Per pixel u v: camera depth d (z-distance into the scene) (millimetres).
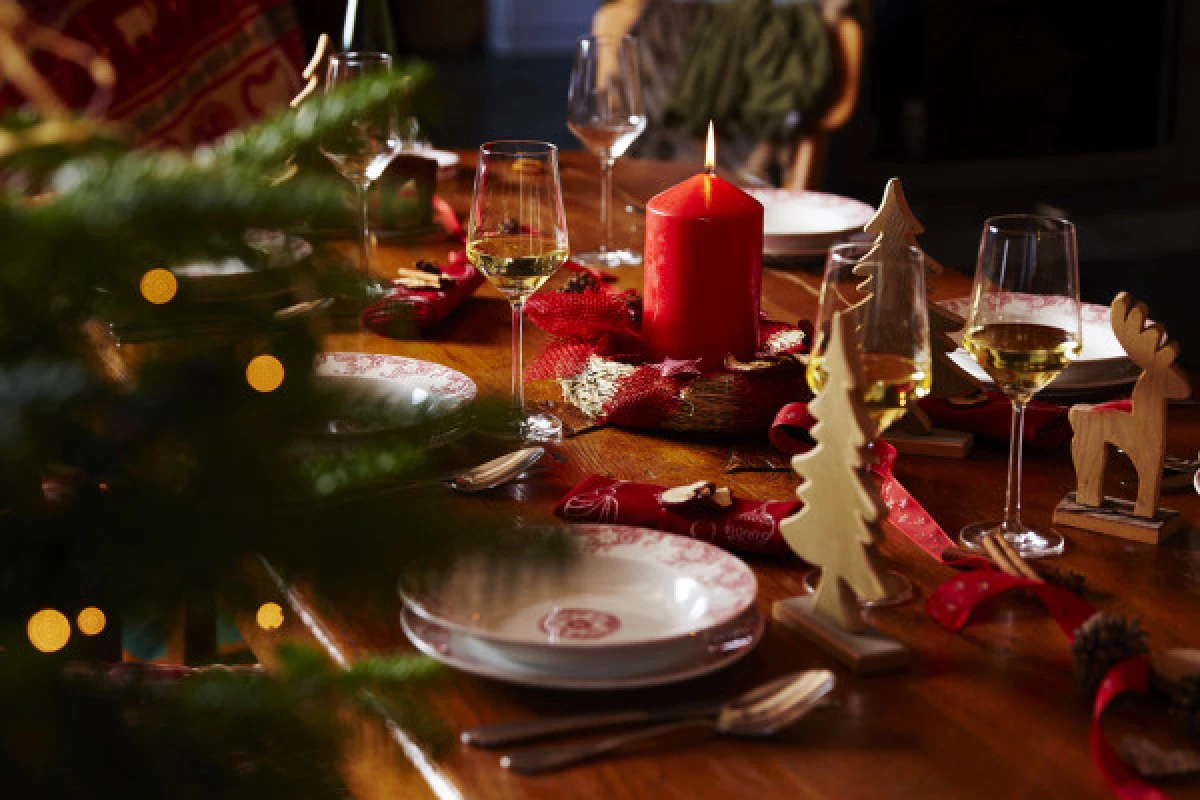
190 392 1217
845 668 1392
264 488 1217
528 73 11266
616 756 1302
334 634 1417
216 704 1226
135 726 1233
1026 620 1453
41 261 1185
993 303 1543
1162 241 6828
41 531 1232
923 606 1470
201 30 3420
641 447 1729
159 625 1276
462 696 1354
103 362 1251
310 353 1267
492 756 1299
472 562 1353
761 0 3783
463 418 1282
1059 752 1312
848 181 6828
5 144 1161
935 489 1656
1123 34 6895
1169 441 1734
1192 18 6902
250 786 1237
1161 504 1624
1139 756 1294
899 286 1426
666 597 1433
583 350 1785
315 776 1255
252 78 3520
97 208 1173
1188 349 5660
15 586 1253
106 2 3199
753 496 1629
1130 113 7031
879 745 1314
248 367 1233
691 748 1310
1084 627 1370
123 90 3232
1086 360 1813
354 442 1264
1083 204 6883
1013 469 1560
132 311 1250
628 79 2266
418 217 2314
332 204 1216
